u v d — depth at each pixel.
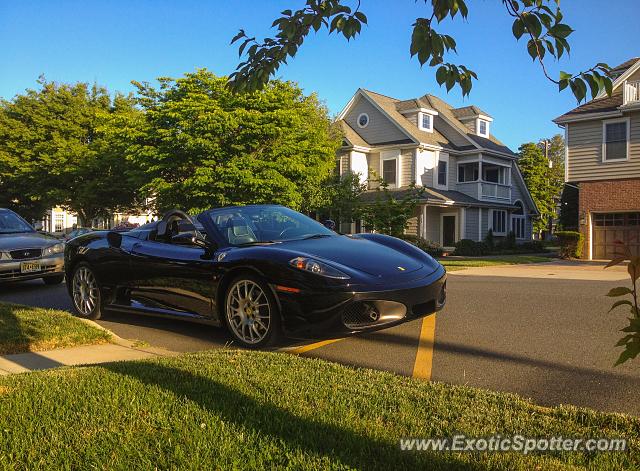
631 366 4.20
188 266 5.43
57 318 6.11
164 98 21.75
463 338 5.23
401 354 4.71
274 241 5.52
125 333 5.94
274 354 4.47
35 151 28.92
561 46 2.64
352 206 24.55
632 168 19.70
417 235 27.44
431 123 30.08
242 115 19.44
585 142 20.81
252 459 2.51
